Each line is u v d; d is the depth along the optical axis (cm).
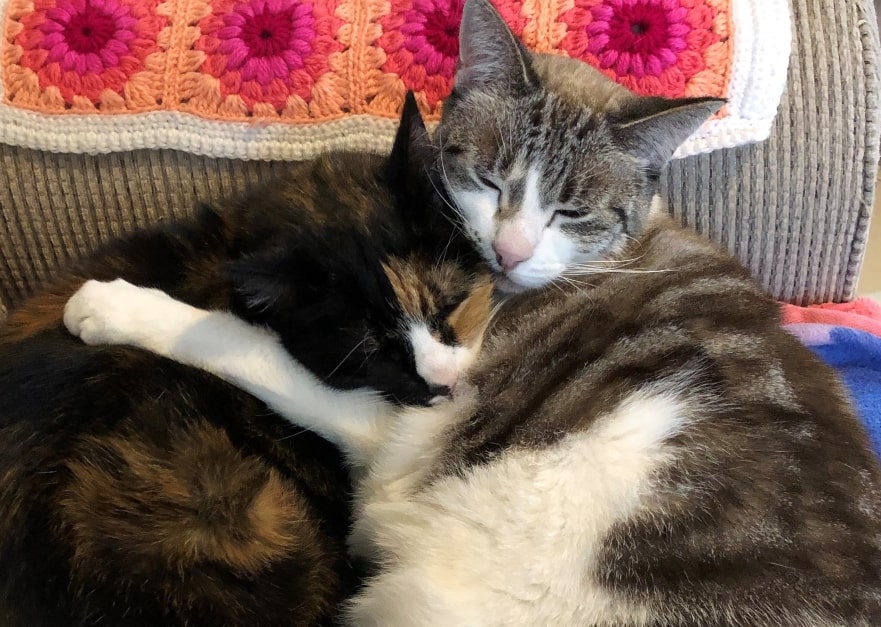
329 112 40
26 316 36
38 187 42
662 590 30
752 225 43
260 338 34
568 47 40
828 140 41
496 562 32
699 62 39
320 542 33
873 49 40
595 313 36
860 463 32
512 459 33
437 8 40
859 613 29
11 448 29
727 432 32
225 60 40
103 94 40
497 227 36
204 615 29
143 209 43
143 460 30
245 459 32
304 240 33
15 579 27
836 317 45
